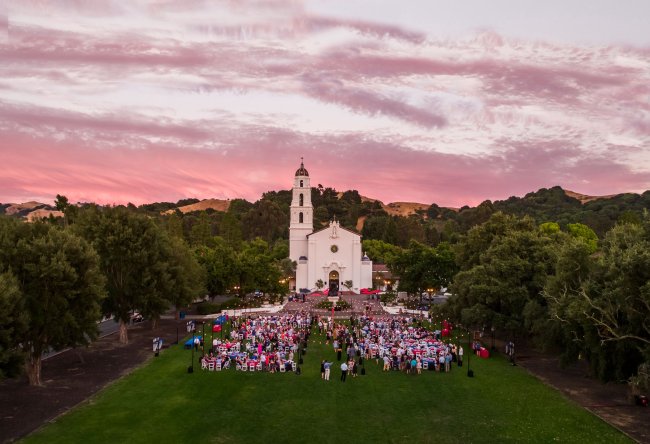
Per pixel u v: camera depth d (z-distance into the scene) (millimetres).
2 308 33875
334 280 138000
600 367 40500
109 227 62625
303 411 37250
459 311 64000
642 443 31562
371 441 31906
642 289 35094
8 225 44062
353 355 47969
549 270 58188
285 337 58781
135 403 38469
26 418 34906
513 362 52438
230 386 43406
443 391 42469
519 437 32594
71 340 44531
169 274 66438
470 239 77875
